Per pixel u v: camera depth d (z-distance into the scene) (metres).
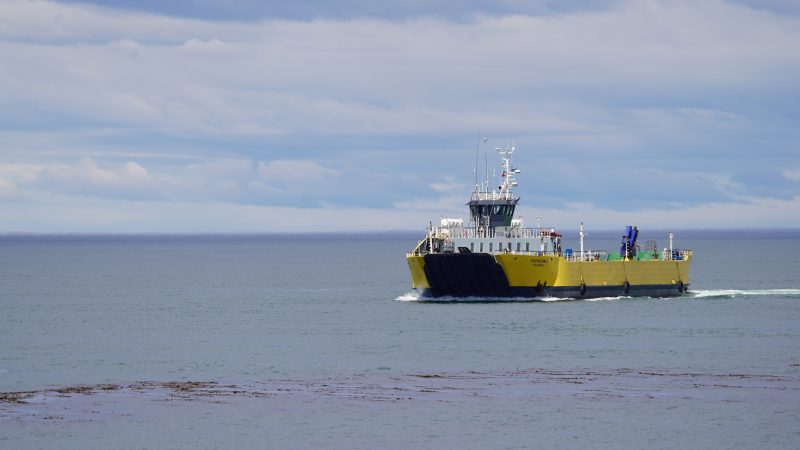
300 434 120.19
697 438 118.94
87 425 123.81
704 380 146.00
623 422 124.81
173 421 125.25
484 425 123.56
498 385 143.12
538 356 164.88
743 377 148.12
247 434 120.56
